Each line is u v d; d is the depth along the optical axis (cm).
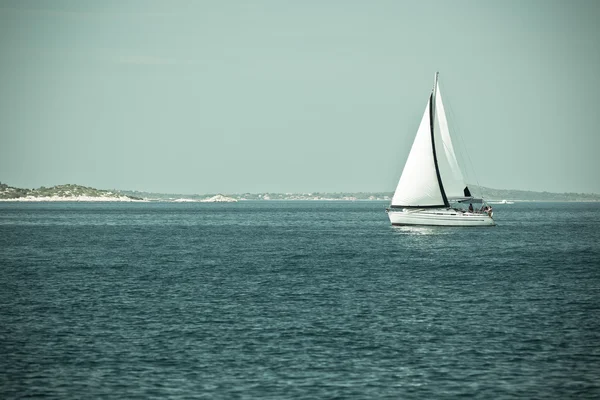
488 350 12044
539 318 14700
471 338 12875
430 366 11138
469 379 10525
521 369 11000
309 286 19350
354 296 17538
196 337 12925
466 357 11619
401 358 11550
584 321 14400
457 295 17712
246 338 12850
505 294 17900
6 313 15250
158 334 13175
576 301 16825
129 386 10181
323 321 14338
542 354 11819
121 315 15000
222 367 11050
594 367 11112
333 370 10912
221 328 13675
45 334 13175
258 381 10400
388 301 16788
